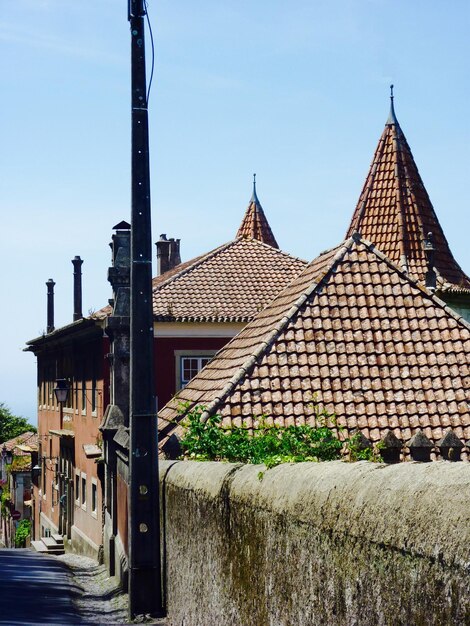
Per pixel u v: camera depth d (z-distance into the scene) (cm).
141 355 1533
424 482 450
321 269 2392
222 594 923
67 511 5172
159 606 1467
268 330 2255
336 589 564
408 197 3422
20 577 2467
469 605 387
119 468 2467
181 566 1209
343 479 571
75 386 4981
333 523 569
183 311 4181
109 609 1866
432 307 2275
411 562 447
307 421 2033
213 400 2073
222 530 923
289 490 686
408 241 3369
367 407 2059
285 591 686
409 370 2136
